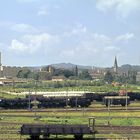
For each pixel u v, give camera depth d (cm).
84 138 5284
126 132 5738
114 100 9956
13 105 9250
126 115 7675
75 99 9712
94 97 10956
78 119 7031
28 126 5212
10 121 6706
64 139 5253
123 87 18388
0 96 11931
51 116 7431
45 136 5266
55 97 10194
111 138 5244
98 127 6131
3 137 5241
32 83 19712
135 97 11656
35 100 9438
